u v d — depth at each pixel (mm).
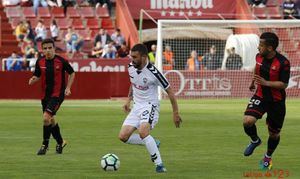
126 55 91000
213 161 32844
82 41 95062
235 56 88062
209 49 93125
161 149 37719
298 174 28969
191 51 92312
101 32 92375
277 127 29875
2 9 99938
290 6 101938
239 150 37188
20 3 101000
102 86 84312
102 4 102812
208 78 86562
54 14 100250
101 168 30266
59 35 97188
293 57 93000
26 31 94125
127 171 29500
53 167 30688
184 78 86250
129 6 102562
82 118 57906
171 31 92500
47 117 34438
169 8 103062
